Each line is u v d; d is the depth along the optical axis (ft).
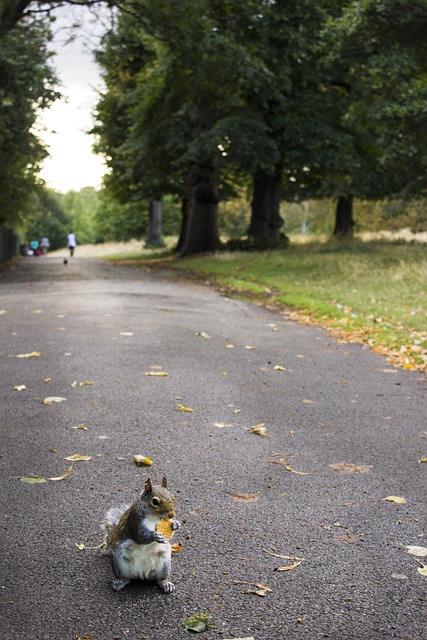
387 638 11.37
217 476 18.51
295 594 12.68
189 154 107.24
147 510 12.03
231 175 147.84
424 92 73.10
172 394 27.07
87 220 492.95
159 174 126.62
